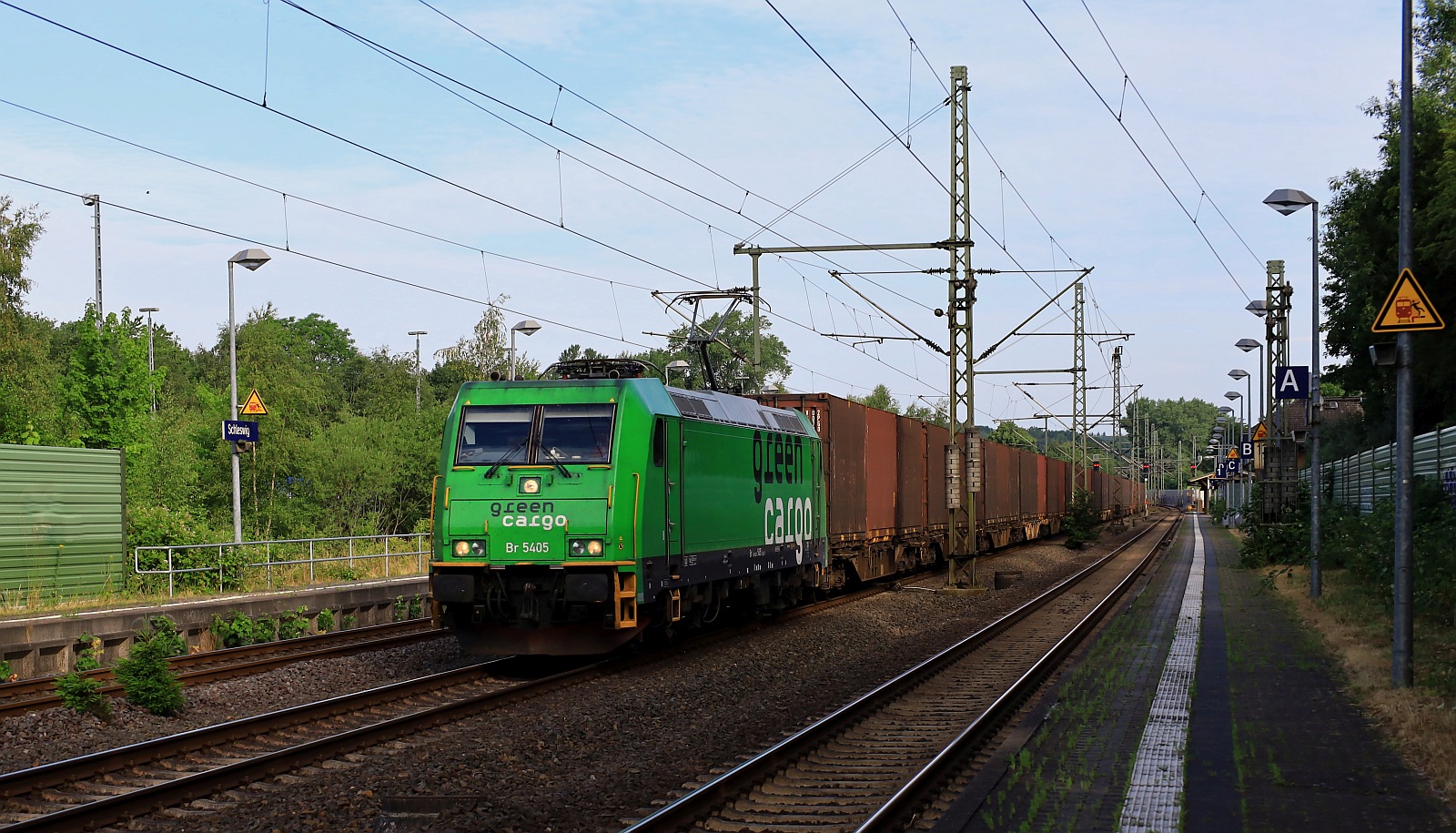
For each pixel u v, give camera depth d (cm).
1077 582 3262
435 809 905
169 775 1039
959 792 942
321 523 4162
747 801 938
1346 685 1412
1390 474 2559
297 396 4266
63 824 842
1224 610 2358
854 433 2833
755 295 3123
